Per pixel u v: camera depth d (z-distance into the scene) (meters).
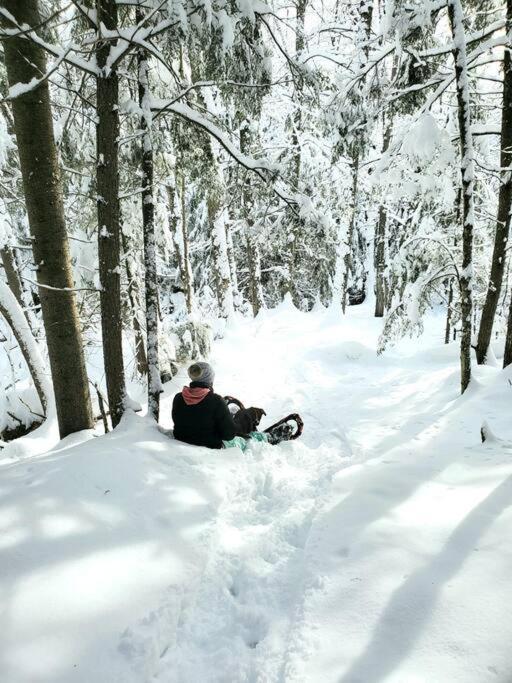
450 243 7.95
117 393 4.50
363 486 3.31
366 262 22.41
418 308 8.17
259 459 4.02
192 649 2.02
